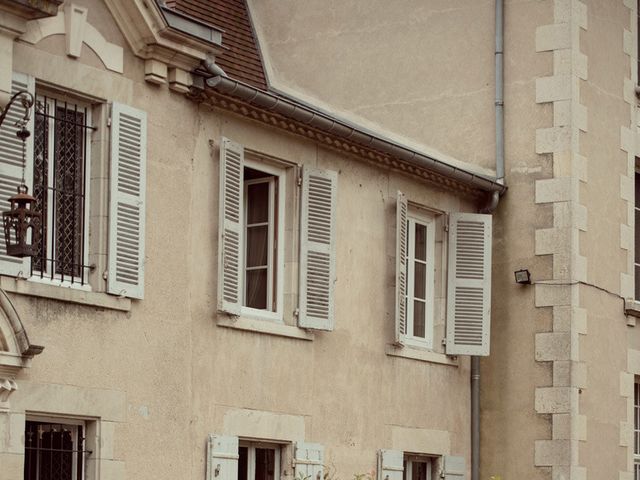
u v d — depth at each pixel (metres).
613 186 23.86
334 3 24.69
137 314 17.06
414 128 23.91
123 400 16.78
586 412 22.67
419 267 22.38
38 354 15.55
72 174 16.70
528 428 22.56
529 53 23.27
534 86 23.16
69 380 16.12
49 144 16.41
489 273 22.34
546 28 23.16
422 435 21.64
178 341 17.61
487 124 23.36
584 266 22.89
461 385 22.59
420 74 23.98
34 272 16.12
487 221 22.44
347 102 24.44
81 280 16.58
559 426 22.33
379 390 20.88
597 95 23.61
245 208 19.84
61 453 16.33
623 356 23.77
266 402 18.91
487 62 23.52
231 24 22.45
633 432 23.92
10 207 15.43
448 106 23.70
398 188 21.58
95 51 16.77
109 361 16.64
